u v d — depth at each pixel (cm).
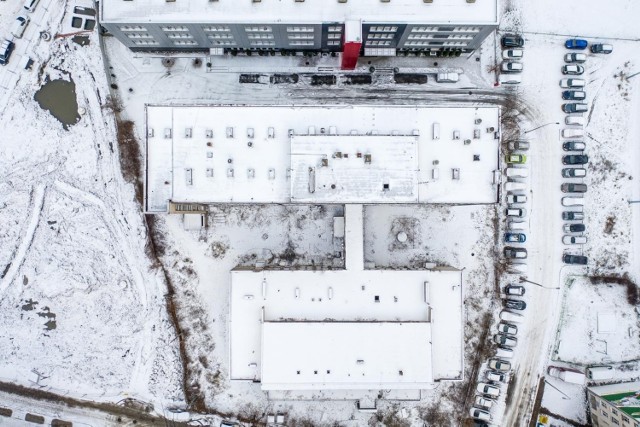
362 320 4944
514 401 5616
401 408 5559
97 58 5491
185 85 5516
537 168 5634
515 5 5600
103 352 5541
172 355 5528
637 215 5672
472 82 5603
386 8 4678
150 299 5522
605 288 5672
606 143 5656
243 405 5534
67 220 5509
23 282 5525
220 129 4466
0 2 5475
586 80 5659
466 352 5581
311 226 5538
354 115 4488
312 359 4853
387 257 5562
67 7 5466
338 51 5466
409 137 4359
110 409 5538
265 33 4897
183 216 5481
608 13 5653
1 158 5519
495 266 5597
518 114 5616
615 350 5662
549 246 5634
